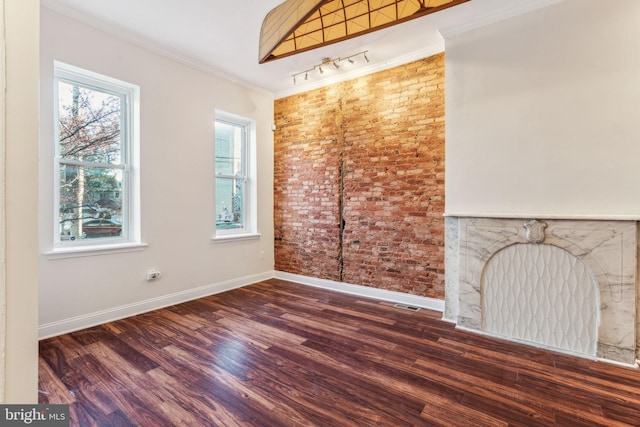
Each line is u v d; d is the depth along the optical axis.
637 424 1.71
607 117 2.40
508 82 2.79
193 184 3.86
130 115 3.35
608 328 2.39
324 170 4.39
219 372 2.22
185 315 3.32
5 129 0.44
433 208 3.49
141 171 3.34
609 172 2.40
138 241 3.35
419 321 3.17
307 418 1.76
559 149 2.58
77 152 3.01
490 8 2.75
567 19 2.54
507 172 2.80
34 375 0.48
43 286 2.70
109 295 3.12
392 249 3.79
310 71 4.06
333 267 4.32
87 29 2.90
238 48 3.47
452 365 2.32
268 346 2.62
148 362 2.35
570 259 2.53
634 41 2.32
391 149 3.77
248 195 4.75
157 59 3.45
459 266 3.02
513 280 2.76
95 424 1.70
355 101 4.06
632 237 2.31
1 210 0.43
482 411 1.82
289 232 4.80
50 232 2.73
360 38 3.22
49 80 2.69
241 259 4.48
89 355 2.44
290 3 2.05
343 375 2.19
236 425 1.70
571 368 2.28
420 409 1.83
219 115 4.30
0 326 0.44
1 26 0.43
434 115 3.45
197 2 2.68
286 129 4.80
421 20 2.92
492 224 2.83
